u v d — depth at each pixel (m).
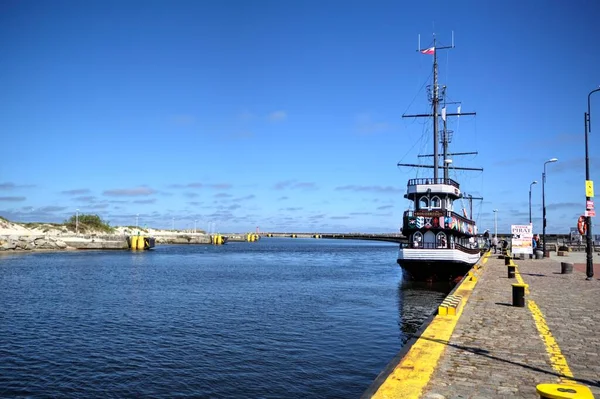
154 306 36.09
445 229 47.44
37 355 21.88
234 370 19.47
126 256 113.62
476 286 27.84
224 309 34.59
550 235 157.25
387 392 9.30
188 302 38.19
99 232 186.88
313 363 20.41
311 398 16.41
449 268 46.06
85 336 25.73
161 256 116.50
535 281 30.88
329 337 25.39
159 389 17.34
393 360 11.62
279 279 58.72
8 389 17.39
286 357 21.36
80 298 40.59
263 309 34.59
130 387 17.58
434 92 54.81
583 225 38.31
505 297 22.97
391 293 43.88
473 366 11.22
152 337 25.41
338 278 60.44
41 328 27.88
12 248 125.88
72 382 18.14
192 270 73.25
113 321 29.97
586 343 13.51
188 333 26.34
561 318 17.31
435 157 54.16
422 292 43.59
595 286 27.91
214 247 194.00
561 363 11.50
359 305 36.62
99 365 20.28
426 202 49.94
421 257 46.34
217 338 25.11
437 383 9.98
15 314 32.59
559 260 56.97
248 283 53.62
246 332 26.59
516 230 60.41
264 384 17.78
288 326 28.27
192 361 20.78
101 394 16.91
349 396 16.59
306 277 61.72
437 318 17.03
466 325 16.00
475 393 9.37
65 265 81.06
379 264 91.94
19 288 47.69
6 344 23.97
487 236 124.88
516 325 16.00
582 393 6.70
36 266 78.12
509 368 11.08
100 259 100.19
